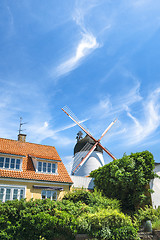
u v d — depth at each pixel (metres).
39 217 16.69
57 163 26.00
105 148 45.59
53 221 16.52
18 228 16.42
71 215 17.45
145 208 21.78
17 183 22.23
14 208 17.20
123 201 24.72
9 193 21.58
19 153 23.72
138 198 23.59
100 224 16.56
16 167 23.25
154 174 24.22
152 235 17.50
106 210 18.52
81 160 42.75
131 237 16.64
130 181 23.88
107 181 26.08
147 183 23.83
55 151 28.94
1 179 21.52
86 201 22.23
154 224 18.67
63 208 18.56
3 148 24.80
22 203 17.69
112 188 25.42
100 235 16.09
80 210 18.77
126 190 24.38
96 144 44.38
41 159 24.78
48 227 16.50
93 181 28.61
